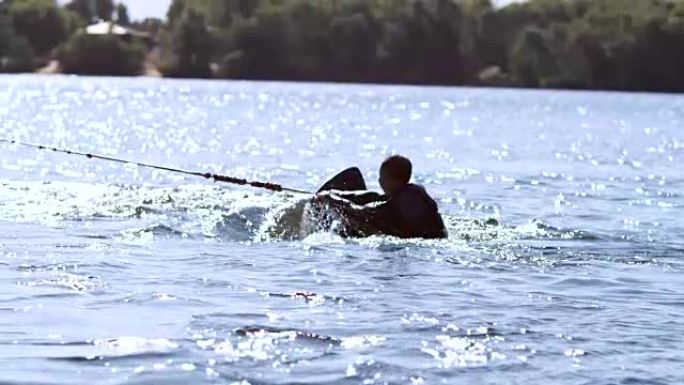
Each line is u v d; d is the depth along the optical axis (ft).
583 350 65.82
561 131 392.27
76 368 59.21
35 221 116.26
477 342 67.05
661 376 60.70
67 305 74.28
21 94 593.01
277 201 136.36
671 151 294.05
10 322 68.80
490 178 199.41
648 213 146.00
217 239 108.27
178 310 73.77
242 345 64.69
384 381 58.49
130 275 86.79
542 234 118.01
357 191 115.96
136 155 237.86
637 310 78.38
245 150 260.42
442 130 377.30
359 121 424.46
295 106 552.41
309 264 94.84
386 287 84.79
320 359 62.13
